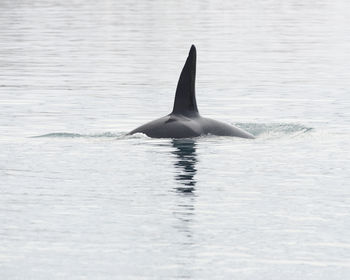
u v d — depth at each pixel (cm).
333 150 8462
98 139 8962
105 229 5634
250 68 16312
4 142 8825
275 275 4759
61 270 4828
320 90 13362
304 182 7056
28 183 6956
